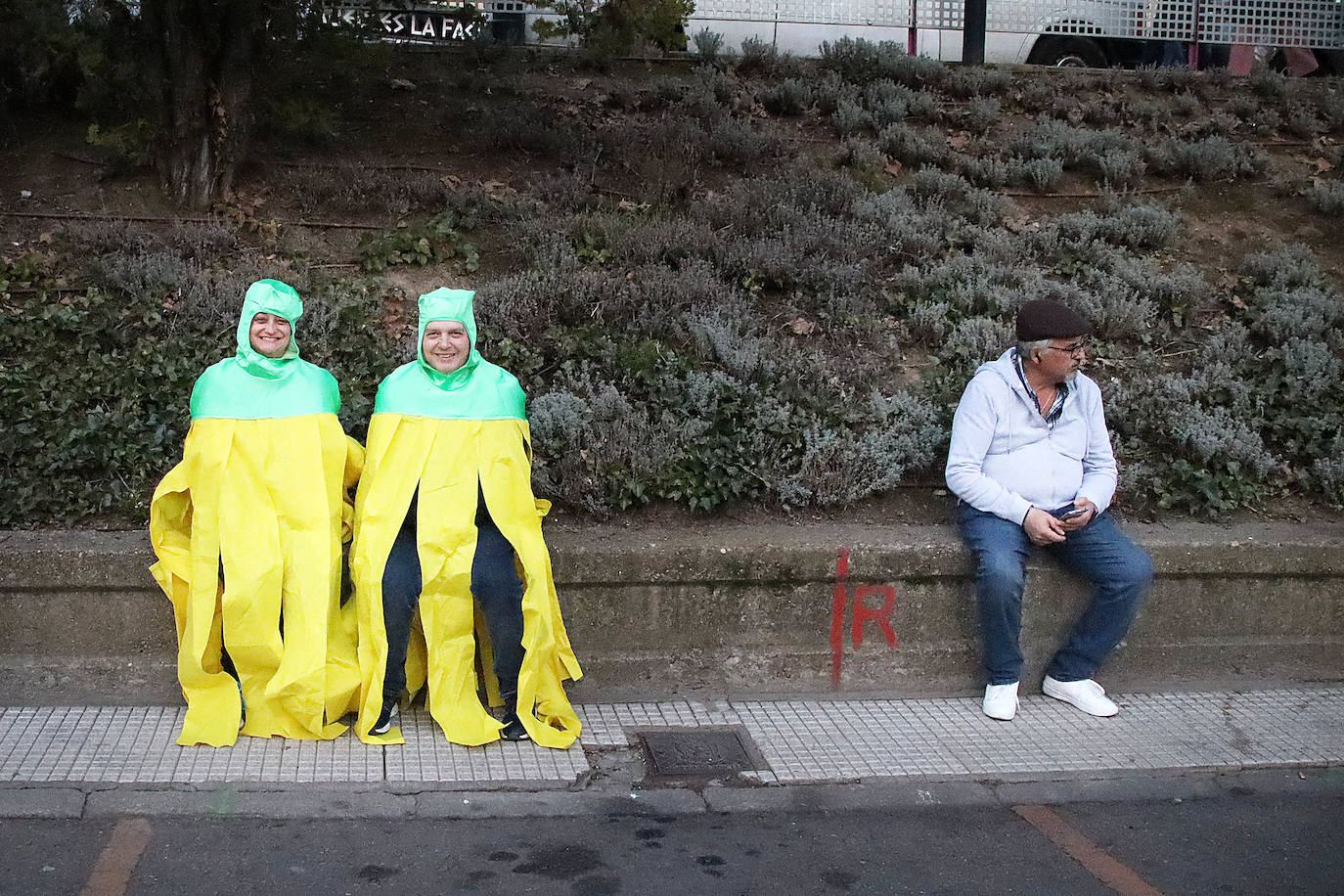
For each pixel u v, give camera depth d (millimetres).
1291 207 8211
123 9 6918
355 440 5191
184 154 7016
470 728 4492
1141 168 8352
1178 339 6730
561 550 4941
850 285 6734
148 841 3768
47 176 7234
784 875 3736
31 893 3457
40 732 4438
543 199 7398
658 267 6711
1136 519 5645
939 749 4648
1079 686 5074
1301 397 6262
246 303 4602
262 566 4422
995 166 8156
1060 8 10938
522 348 6059
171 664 4816
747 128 8312
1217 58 11047
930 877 3752
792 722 4844
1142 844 4008
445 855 3775
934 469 5762
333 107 8023
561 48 9633
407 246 6793
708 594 5062
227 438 4523
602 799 4191
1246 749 4723
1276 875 3816
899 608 5188
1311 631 5461
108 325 5977
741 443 5641
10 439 5273
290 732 4449
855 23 10531
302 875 3615
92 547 4773
